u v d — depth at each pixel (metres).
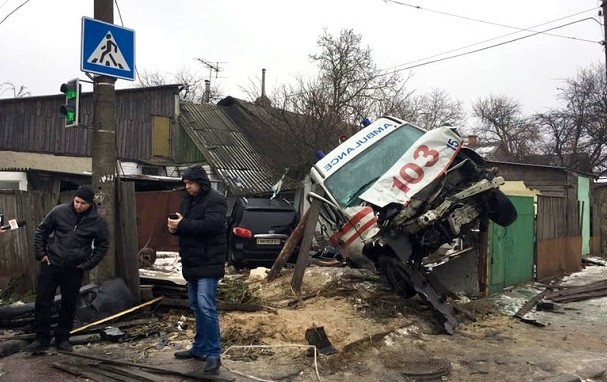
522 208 10.48
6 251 7.63
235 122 24.38
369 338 5.76
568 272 12.62
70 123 6.77
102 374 4.71
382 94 21.77
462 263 8.63
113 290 6.52
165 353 5.38
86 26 6.47
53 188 16.39
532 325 7.21
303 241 8.05
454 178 7.48
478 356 5.64
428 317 6.91
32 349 5.27
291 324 6.12
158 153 21.73
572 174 17.70
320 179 7.92
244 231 11.11
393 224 6.77
